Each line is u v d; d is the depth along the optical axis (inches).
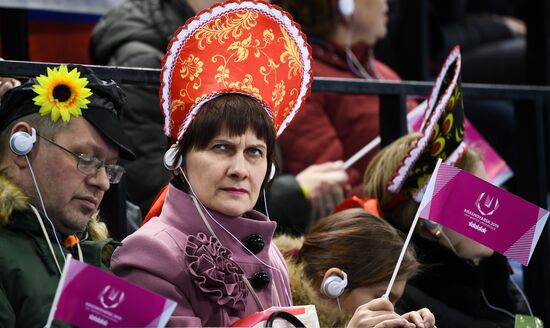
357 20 381.4
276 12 228.5
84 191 210.4
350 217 262.7
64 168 208.2
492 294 316.2
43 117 208.5
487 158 350.9
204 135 215.6
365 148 341.7
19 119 209.6
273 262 236.7
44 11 366.3
